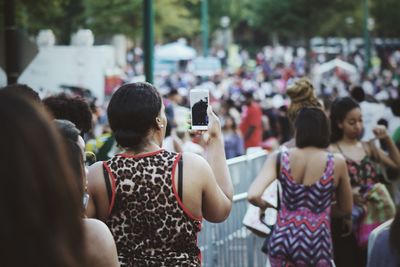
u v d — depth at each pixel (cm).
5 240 202
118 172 420
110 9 3634
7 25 1229
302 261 596
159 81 5241
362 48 8412
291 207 607
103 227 329
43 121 209
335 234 685
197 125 468
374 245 370
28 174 203
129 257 419
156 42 5806
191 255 422
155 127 429
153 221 417
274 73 6519
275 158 618
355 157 730
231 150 1770
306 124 608
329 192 606
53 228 208
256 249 934
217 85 4606
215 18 7881
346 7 6488
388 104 1234
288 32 6462
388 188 834
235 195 903
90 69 2539
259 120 1998
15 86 418
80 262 217
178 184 416
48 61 2495
